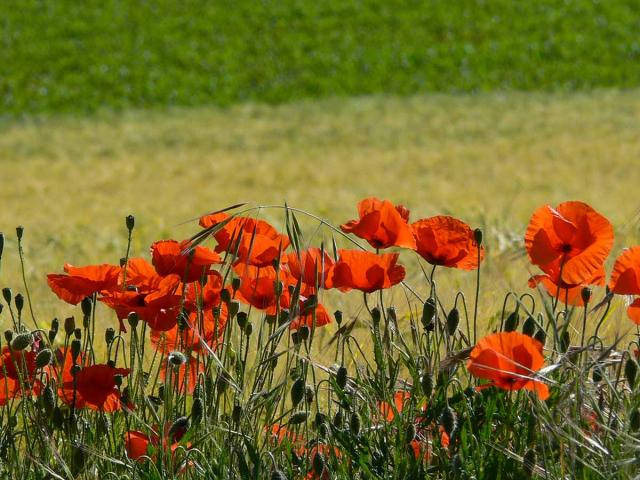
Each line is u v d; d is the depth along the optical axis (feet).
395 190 90.84
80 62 181.57
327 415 16.57
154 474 14.01
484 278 28.55
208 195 92.38
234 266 16.11
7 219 75.15
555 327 14.32
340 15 203.92
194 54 183.01
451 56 181.68
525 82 168.14
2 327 24.23
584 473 13.42
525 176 95.55
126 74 175.01
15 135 140.26
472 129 130.62
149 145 130.41
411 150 118.42
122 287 15.51
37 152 127.85
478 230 15.33
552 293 16.03
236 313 15.51
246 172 107.04
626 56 177.17
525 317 19.86
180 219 70.85
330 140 129.18
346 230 15.61
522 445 14.60
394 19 199.93
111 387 14.90
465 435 14.10
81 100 164.86
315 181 100.22
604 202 68.95
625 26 190.90
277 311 14.96
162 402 16.06
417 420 15.60
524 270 29.07
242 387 15.21
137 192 96.94
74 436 15.15
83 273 15.39
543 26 192.85
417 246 15.58
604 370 15.01
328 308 24.77
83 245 52.85
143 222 68.33
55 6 210.18
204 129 139.95
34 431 15.76
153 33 196.13
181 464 14.32
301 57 183.32
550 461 14.06
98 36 194.59
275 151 123.34
